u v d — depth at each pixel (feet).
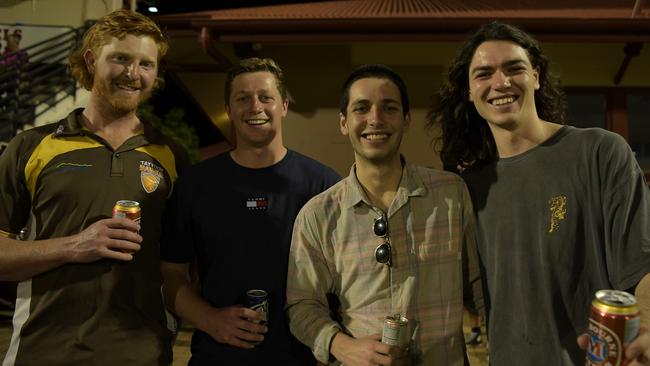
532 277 5.85
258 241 7.41
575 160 5.89
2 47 28.37
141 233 6.88
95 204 6.64
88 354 6.25
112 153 6.93
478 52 6.42
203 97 26.61
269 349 7.16
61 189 6.57
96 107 7.17
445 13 22.94
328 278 6.80
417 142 24.27
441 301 6.28
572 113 24.76
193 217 7.54
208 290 7.39
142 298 6.76
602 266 5.57
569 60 24.56
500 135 6.41
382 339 5.75
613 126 24.52
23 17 29.19
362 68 6.77
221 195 7.57
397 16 21.38
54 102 23.50
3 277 6.27
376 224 6.36
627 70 24.32
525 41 6.39
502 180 6.34
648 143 24.71
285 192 7.70
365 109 6.54
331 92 23.76
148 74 7.15
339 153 23.54
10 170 6.65
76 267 6.47
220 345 7.20
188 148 21.76
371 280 6.38
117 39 6.88
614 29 20.95
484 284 6.43
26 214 6.81
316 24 21.42
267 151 7.85
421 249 6.41
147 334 6.71
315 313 6.57
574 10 23.50
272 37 22.09
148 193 7.02
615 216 5.49
